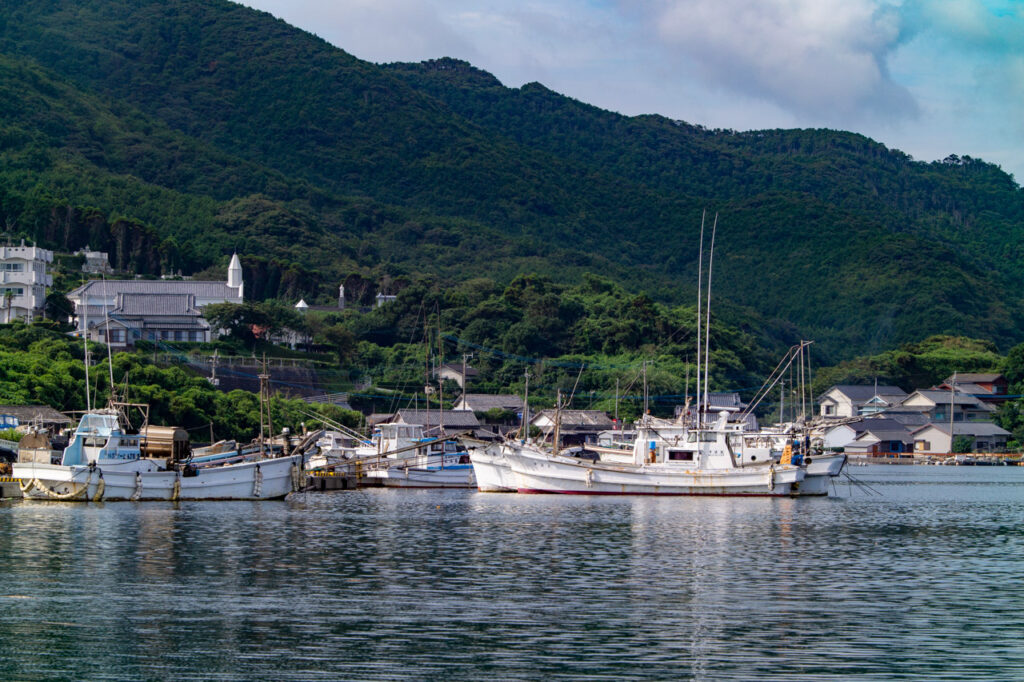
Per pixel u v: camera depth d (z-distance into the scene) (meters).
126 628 51.06
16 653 47.03
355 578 63.53
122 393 146.75
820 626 52.62
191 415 154.62
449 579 63.50
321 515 96.06
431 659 46.44
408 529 86.06
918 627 52.53
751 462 118.50
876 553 76.19
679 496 118.38
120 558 68.88
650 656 47.16
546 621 53.09
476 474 127.56
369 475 134.62
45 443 102.56
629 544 78.44
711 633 51.06
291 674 44.41
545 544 77.94
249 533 81.69
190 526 84.75
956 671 45.38
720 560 71.56
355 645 48.50
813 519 97.69
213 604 56.09
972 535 87.94
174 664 45.62
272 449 119.94
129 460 100.44
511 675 44.38
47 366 150.12
